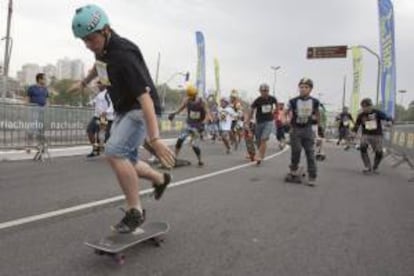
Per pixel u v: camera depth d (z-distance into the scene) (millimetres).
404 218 6008
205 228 5062
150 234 4148
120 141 3990
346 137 23625
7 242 4324
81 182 7773
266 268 3896
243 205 6371
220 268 3846
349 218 5867
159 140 3918
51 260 3877
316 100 8617
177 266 3842
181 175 9055
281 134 17938
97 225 4992
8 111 10992
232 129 16359
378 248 4586
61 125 12539
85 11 3828
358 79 31109
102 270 3688
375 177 10430
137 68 3869
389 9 19594
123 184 4051
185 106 10805
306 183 8750
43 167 9555
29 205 5875
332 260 4168
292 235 4934
